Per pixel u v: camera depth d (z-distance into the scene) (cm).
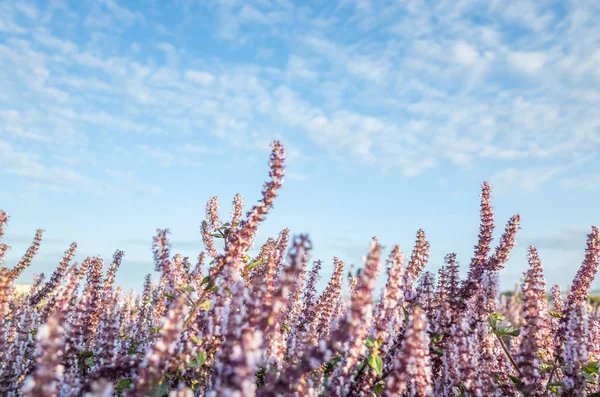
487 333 37
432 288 37
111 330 31
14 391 32
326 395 30
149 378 25
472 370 31
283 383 25
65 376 27
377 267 27
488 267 39
